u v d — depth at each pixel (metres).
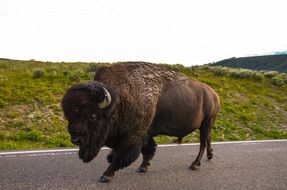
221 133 13.84
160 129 7.21
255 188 6.64
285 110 19.34
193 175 7.33
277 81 26.19
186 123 7.55
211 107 8.26
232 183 6.89
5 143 9.62
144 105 6.48
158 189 6.25
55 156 8.23
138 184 6.45
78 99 5.60
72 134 5.66
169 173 7.37
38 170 6.93
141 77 6.70
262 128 15.27
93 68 21.77
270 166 8.50
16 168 6.97
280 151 10.56
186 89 7.57
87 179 6.55
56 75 18.53
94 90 5.68
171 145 10.68
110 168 6.49
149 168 7.70
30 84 16.11
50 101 14.01
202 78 23.41
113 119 6.08
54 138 10.70
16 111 12.50
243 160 9.02
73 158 8.13
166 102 7.07
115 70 6.50
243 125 15.41
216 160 8.90
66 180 6.40
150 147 7.33
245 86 23.67
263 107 19.17
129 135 6.42
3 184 5.95
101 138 5.97
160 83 7.06
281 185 6.93
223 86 22.25
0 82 15.59
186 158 8.91
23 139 10.47
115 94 5.86
